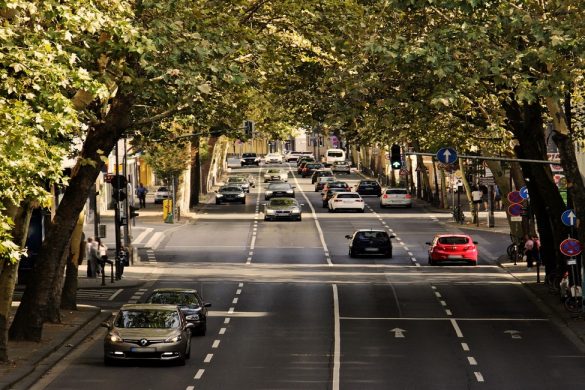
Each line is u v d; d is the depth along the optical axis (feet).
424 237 349.61
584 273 196.34
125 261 273.95
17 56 100.63
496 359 155.02
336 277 258.78
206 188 536.01
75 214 167.94
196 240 343.87
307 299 221.46
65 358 157.17
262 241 339.36
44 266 168.76
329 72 175.32
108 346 148.05
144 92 147.02
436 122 216.33
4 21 105.70
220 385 133.69
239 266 282.15
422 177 508.94
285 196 496.64
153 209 458.50
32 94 102.58
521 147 223.10
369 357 155.84
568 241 201.67
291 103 214.90
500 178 296.92
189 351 154.61
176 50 139.64
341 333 178.91
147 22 142.31
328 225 385.09
